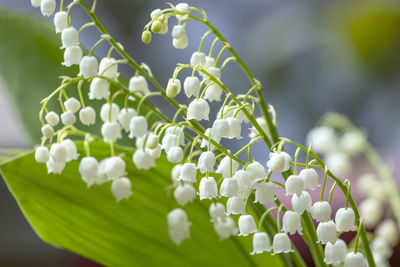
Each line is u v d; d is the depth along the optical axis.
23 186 0.63
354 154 0.77
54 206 0.65
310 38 1.62
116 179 0.61
